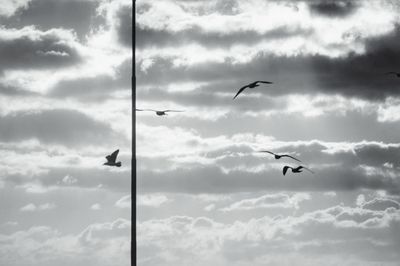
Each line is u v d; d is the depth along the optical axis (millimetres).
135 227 71125
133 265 70750
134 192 71125
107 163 62000
